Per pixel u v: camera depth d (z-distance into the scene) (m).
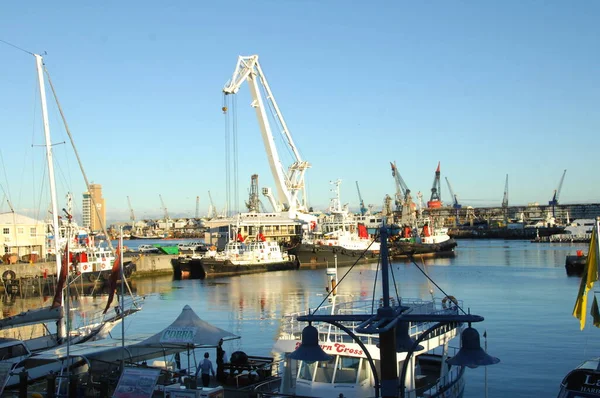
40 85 46.28
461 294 74.88
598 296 70.94
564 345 43.50
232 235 157.12
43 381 29.12
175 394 22.53
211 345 30.58
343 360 24.44
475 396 31.86
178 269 114.19
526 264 126.81
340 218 154.50
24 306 72.88
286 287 88.06
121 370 25.72
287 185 140.00
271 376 29.69
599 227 33.09
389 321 14.65
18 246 101.69
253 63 119.44
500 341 44.91
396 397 15.05
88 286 86.56
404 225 193.50
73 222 95.88
